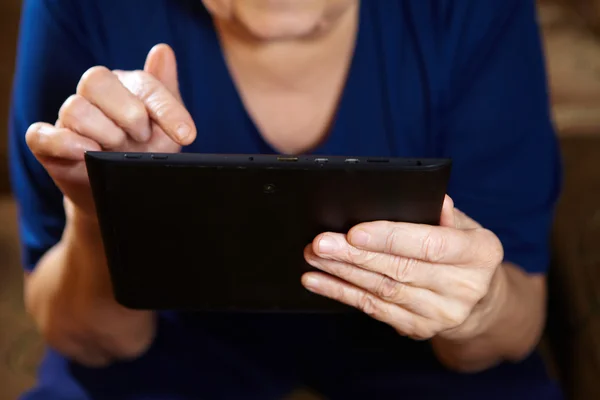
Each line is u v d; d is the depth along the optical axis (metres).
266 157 0.74
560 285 1.35
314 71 1.03
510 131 1.06
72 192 0.84
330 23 0.98
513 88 1.05
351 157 0.74
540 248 1.09
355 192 0.76
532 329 1.08
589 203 1.43
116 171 0.74
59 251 1.02
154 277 0.86
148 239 0.81
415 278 0.79
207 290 0.88
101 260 0.95
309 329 1.18
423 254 0.77
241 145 1.07
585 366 1.22
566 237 1.38
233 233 0.81
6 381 1.22
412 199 0.76
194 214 0.78
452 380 1.12
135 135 0.79
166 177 0.75
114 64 1.04
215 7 0.97
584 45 1.96
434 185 0.75
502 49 1.05
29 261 1.08
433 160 0.74
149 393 1.11
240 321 1.17
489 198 1.08
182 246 0.82
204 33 1.01
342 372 1.19
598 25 2.00
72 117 0.78
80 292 1.01
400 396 1.13
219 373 1.15
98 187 0.76
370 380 1.16
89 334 1.07
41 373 1.15
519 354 1.11
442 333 0.94
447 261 0.78
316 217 0.78
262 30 0.97
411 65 1.03
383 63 1.03
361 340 1.18
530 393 1.11
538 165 1.07
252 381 1.17
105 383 1.12
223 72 1.03
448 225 0.80
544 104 1.07
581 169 1.51
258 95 1.05
